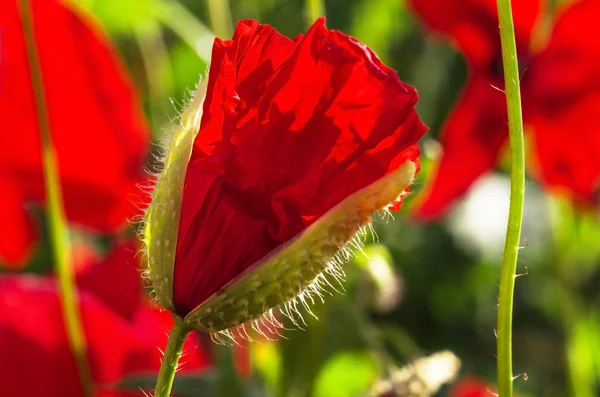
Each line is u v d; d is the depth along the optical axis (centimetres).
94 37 23
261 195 16
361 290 23
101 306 22
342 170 16
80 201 24
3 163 24
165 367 16
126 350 23
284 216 16
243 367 23
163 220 16
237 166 16
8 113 23
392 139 16
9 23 23
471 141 24
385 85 16
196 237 16
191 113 16
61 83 23
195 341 23
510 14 17
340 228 16
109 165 24
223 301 16
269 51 16
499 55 25
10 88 23
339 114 16
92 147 23
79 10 24
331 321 23
